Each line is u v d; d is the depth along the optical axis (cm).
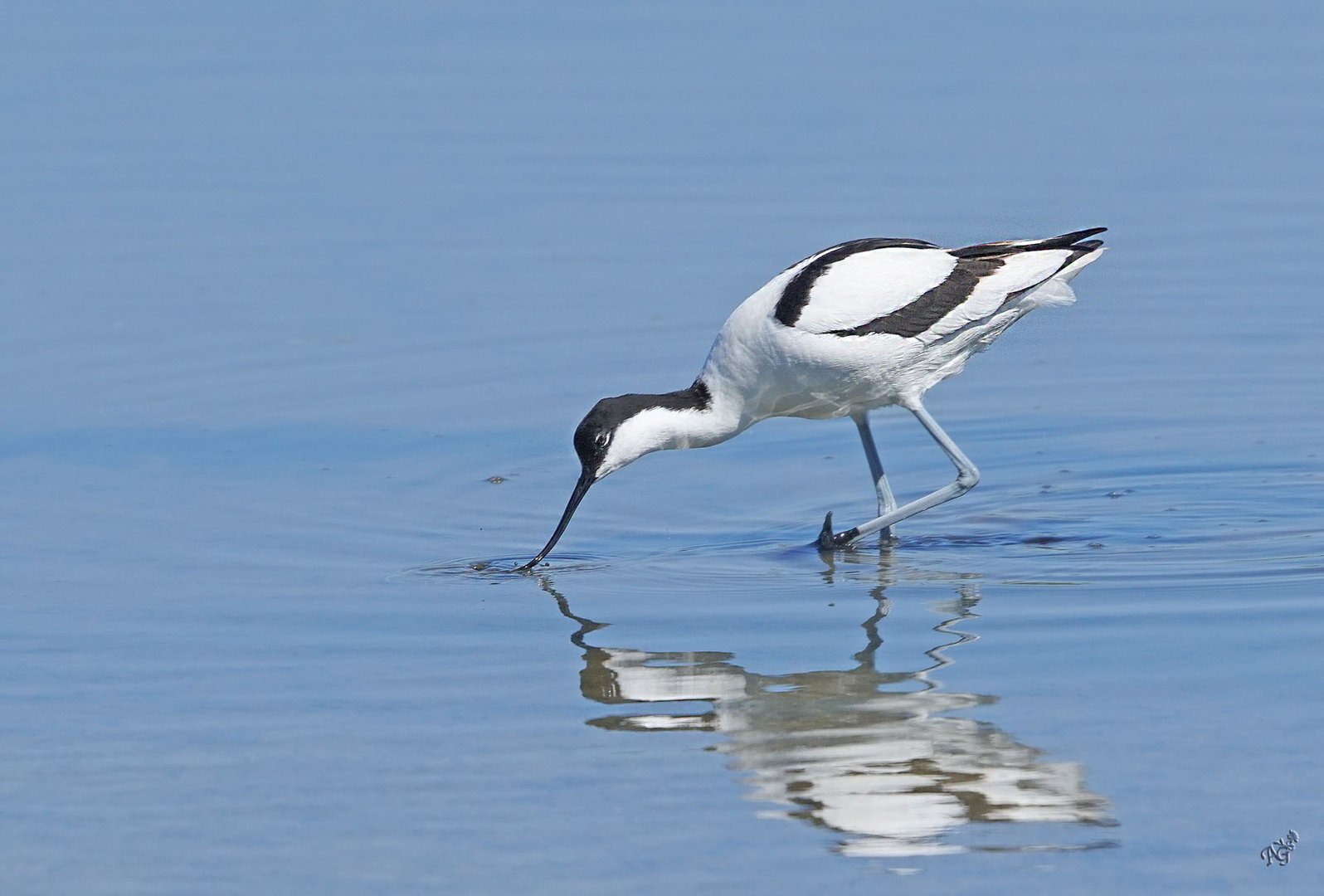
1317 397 1545
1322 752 831
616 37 2438
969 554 1198
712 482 1398
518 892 721
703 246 1853
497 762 847
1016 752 841
